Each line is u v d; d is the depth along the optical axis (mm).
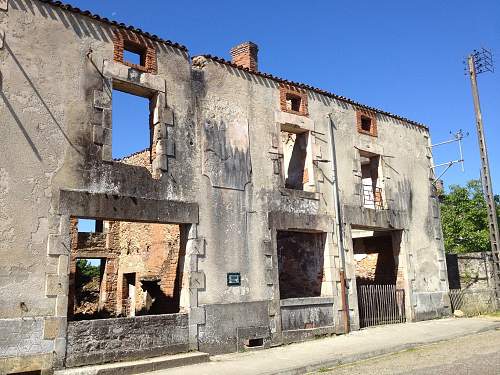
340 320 14289
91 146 10195
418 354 11070
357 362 10555
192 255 11359
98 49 10664
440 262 18750
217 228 11984
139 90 11414
